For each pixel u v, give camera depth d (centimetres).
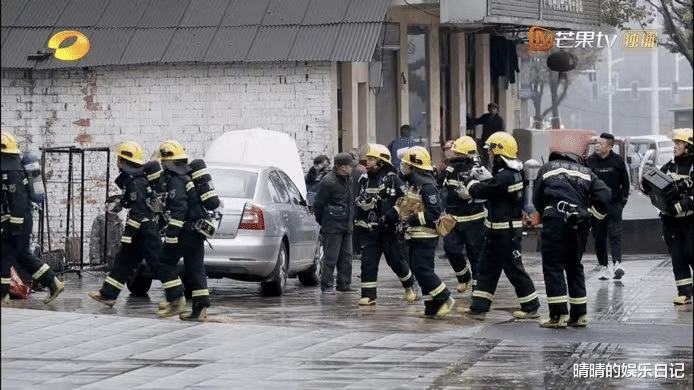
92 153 3494
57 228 3491
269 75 3425
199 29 3434
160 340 1728
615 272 2575
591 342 1734
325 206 2411
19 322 1864
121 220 2809
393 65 3953
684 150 2102
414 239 1984
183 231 1914
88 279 2673
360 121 3728
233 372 1503
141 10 3503
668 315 2016
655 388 1409
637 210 3694
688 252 2139
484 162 4047
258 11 3438
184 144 3475
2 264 2077
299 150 3416
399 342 1725
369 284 2200
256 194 2311
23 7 3538
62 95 3506
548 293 1864
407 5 3728
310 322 1942
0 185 2041
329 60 3297
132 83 3488
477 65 4519
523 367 1537
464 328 1872
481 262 1964
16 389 1408
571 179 1859
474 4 3619
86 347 1675
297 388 1408
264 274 2295
